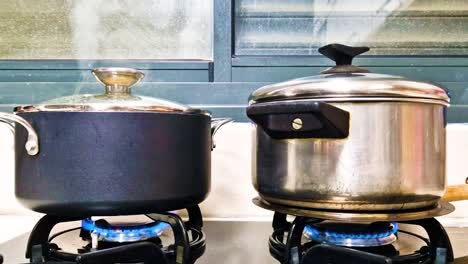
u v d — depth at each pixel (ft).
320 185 1.76
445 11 3.29
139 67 3.29
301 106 1.66
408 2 3.28
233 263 1.94
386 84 1.68
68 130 1.67
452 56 3.26
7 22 3.31
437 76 3.26
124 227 2.02
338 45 1.94
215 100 3.23
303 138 1.79
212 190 2.96
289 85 1.83
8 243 2.26
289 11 3.31
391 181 1.70
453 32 3.29
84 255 1.56
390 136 1.70
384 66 3.24
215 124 2.35
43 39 3.31
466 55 3.27
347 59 1.99
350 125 1.70
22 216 2.94
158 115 1.75
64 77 3.29
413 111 1.73
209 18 3.33
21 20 3.31
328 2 3.29
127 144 1.70
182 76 3.30
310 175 1.78
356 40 3.29
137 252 1.63
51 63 3.28
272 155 1.94
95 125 1.67
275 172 1.92
